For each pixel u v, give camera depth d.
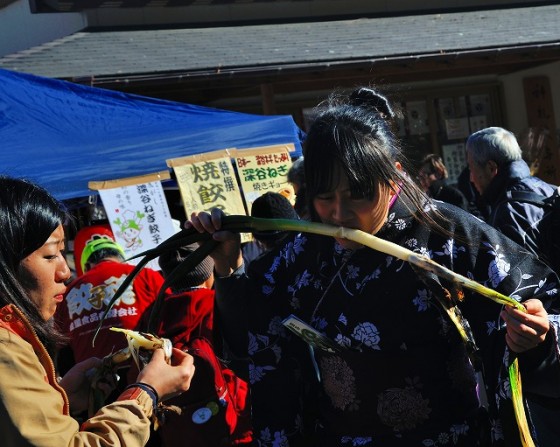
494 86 9.70
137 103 5.42
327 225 1.81
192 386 2.82
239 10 8.92
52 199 1.77
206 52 7.68
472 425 1.94
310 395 2.12
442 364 1.89
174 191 6.66
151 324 2.13
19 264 1.68
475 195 6.27
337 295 1.94
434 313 1.86
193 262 1.99
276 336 2.08
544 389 1.93
